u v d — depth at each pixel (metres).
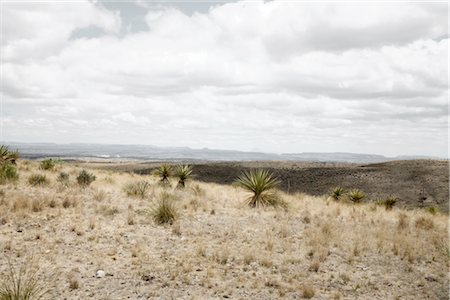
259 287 6.87
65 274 6.84
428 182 56.81
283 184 65.44
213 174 79.94
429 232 12.48
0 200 11.83
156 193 17.05
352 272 8.06
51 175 20.17
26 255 7.66
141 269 7.36
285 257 8.58
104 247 8.60
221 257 8.20
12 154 24.12
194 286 6.74
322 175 68.94
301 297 6.61
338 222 13.21
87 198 14.27
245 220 12.68
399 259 9.18
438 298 6.87
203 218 12.49
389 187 57.31
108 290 6.32
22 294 5.66
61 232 9.47
